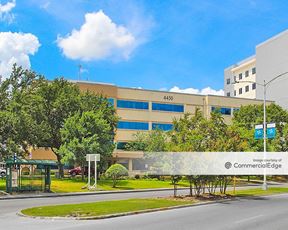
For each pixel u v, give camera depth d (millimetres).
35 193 36844
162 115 82188
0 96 41312
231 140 32281
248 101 89875
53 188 41438
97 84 76438
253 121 70562
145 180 55344
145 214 20984
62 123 55750
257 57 107312
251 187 49062
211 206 25516
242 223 17031
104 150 51000
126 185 47594
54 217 18891
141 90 80938
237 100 88688
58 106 55062
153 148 58719
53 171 67562
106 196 34406
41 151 70812
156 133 62406
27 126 39594
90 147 49312
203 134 31422
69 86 59156
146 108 81062
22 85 43312
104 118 57625
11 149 37469
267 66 103875
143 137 71938
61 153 50406
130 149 72500
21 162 36531
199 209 23516
